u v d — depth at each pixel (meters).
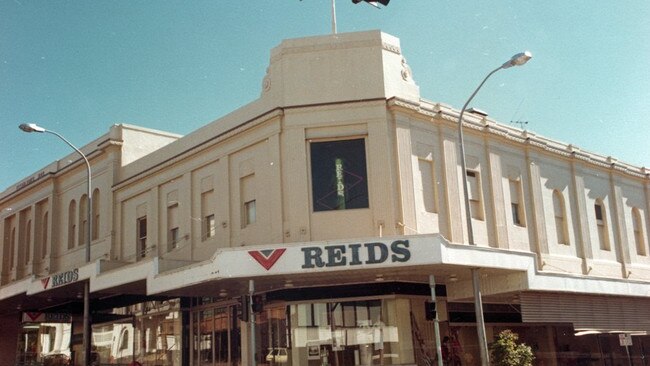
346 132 21.84
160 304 27.77
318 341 21.39
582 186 30.11
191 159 26.33
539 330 27.06
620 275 30.89
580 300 23.44
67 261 33.31
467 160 24.75
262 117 22.66
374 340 21.31
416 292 22.08
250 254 18.05
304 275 18.50
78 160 33.25
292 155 21.88
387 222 21.03
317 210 21.44
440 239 17.83
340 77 22.39
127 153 31.42
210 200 25.44
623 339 23.50
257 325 22.64
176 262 21.52
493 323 25.23
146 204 28.67
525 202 26.89
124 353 29.55
